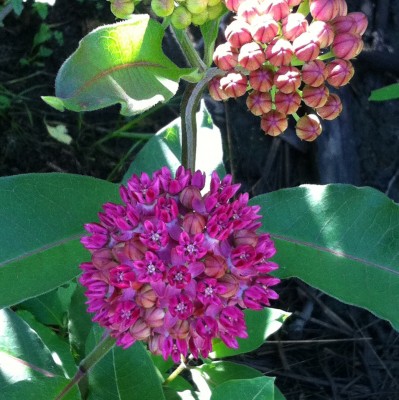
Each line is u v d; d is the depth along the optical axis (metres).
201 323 0.17
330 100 0.18
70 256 0.19
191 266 0.16
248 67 0.16
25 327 0.22
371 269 0.20
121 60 0.14
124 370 0.21
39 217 0.19
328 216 0.20
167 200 0.17
